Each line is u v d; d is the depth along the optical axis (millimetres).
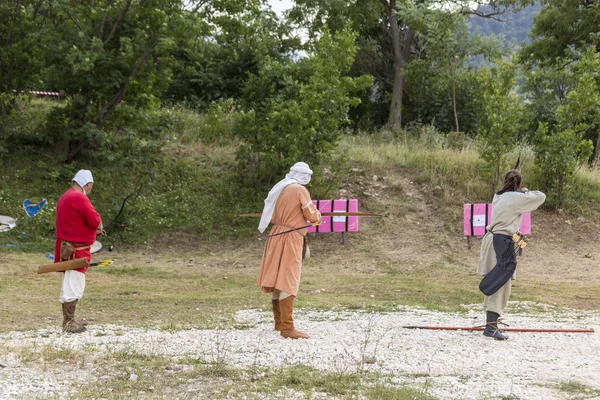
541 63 28812
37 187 16766
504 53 29391
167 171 18031
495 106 17609
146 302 10195
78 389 5191
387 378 5695
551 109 31969
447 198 17312
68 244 7789
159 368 5832
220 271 13594
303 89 16906
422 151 19719
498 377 5805
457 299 11031
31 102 21172
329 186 16828
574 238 15977
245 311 9359
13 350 6426
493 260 7445
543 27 27297
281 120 16703
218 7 18031
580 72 17922
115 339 7160
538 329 7957
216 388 5281
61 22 18109
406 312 9500
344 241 15719
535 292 11812
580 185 17844
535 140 17734
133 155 17000
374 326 8094
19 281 11461
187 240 15797
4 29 17844
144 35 16938
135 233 15742
